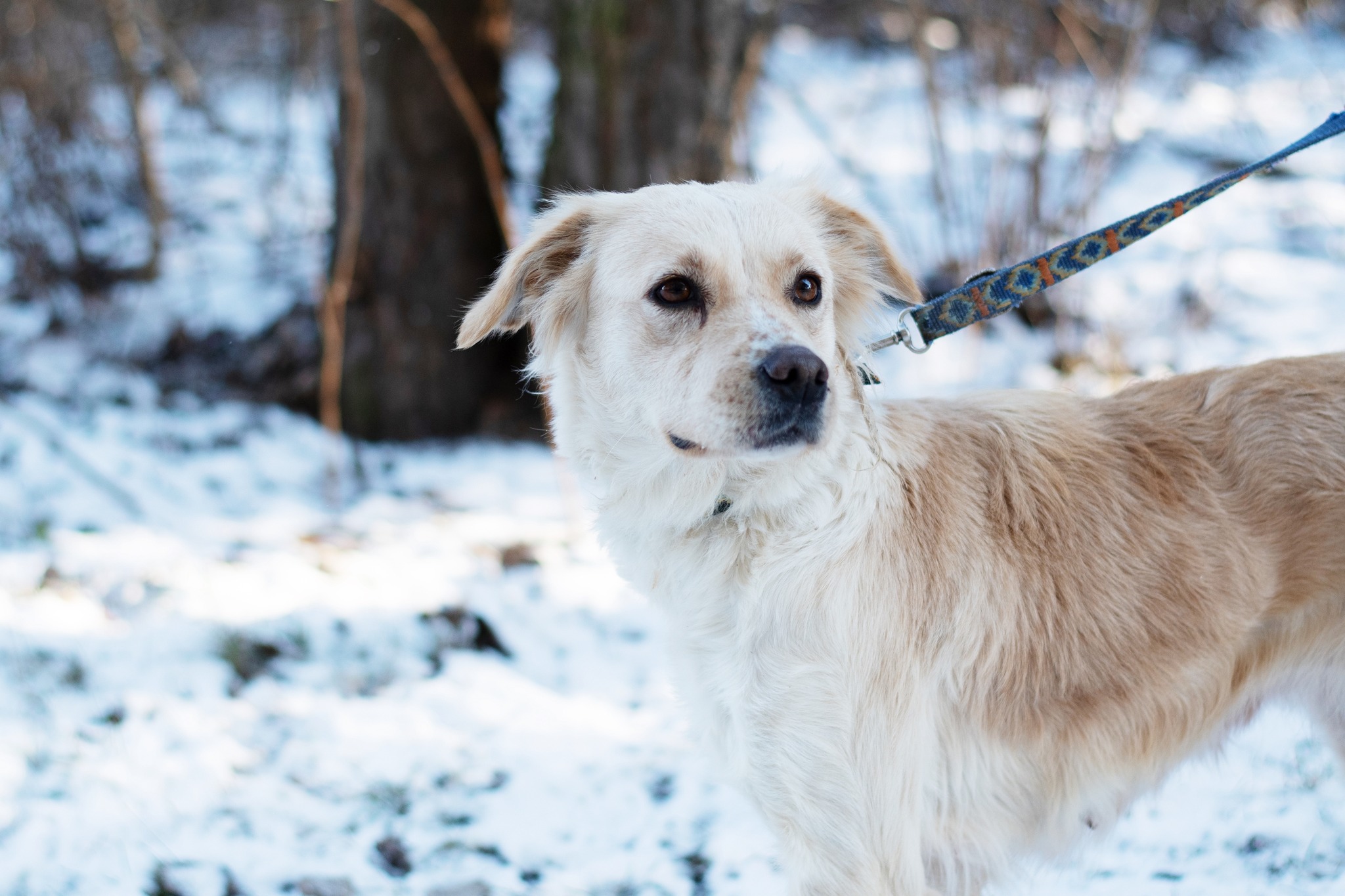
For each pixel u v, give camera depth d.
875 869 2.51
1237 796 3.49
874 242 3.00
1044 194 8.00
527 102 11.00
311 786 3.62
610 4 6.36
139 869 3.11
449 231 6.86
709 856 3.32
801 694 2.49
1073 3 8.25
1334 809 3.38
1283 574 2.70
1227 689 2.73
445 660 4.47
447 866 3.28
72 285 8.36
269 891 3.12
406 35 6.61
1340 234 9.05
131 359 7.88
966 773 2.66
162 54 10.53
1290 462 2.70
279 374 7.73
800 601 2.51
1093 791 2.72
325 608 4.69
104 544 5.36
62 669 4.18
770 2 7.22
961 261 7.95
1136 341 7.53
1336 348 7.07
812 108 11.76
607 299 2.73
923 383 7.25
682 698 2.74
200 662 4.29
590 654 4.60
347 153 6.84
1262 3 13.43
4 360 7.75
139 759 3.67
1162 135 10.76
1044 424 2.84
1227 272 8.44
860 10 13.86
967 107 9.70
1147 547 2.68
